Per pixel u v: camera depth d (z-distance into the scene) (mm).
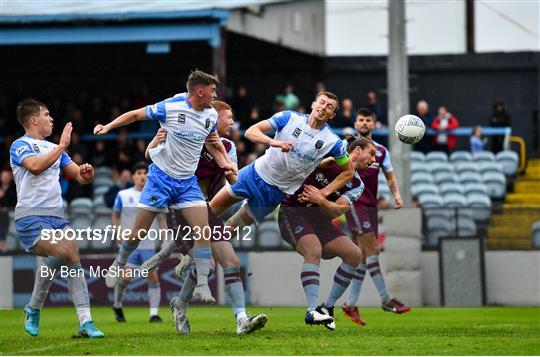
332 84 79688
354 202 34125
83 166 28859
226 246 29141
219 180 30422
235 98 70000
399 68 53438
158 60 77188
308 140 28891
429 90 79938
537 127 78750
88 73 77312
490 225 43062
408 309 34406
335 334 29156
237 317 28703
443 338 28031
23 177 28406
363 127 34781
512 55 79188
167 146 28578
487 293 41094
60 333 31500
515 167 71250
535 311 42312
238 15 65875
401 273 39875
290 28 74188
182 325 30375
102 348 25344
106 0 62156
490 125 75125
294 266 35094
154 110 28141
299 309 36875
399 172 53344
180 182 28891
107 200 51719
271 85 78562
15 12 60344
